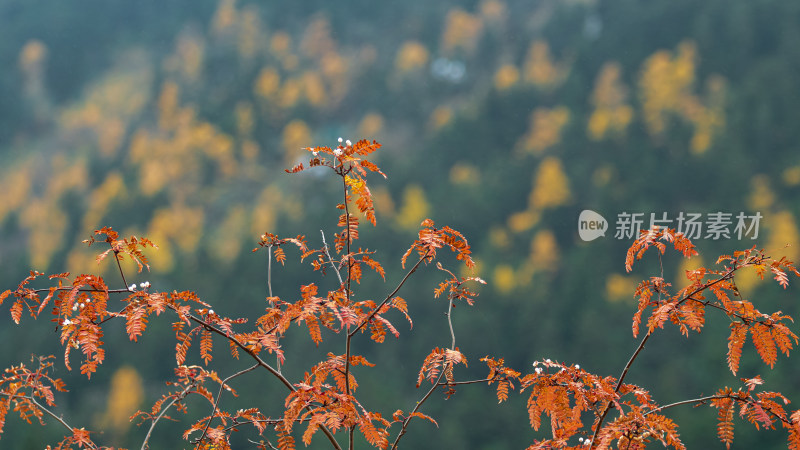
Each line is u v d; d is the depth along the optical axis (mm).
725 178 57938
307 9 115500
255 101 95188
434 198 67812
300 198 63250
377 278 45906
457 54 96938
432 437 35719
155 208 75812
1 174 93750
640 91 73625
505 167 69938
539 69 84250
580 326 47281
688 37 77750
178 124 93375
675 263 47344
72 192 79750
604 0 88688
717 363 38406
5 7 124438
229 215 74625
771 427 1522
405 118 90812
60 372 38781
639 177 61938
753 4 74500
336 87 97812
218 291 52344
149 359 39438
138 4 130125
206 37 115688
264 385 33469
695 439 27438
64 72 114500
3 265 67562
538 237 58688
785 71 66250
